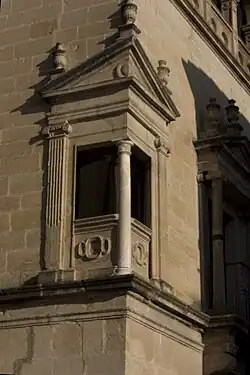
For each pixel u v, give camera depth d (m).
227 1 31.16
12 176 22.02
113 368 18.91
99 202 21.19
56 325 19.88
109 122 21.19
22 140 22.22
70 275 20.12
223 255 23.92
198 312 22.16
